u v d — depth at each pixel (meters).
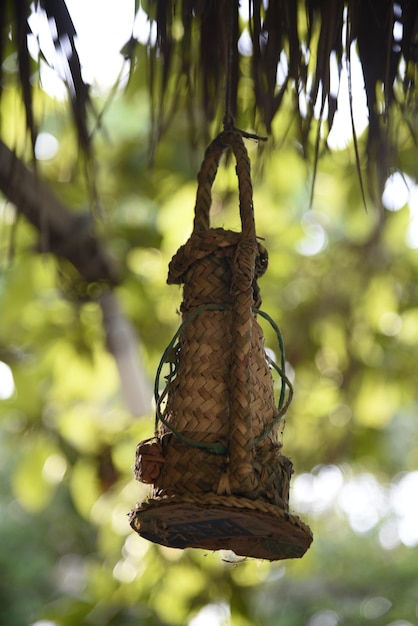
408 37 2.44
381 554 10.05
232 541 2.07
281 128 3.72
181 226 5.02
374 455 5.97
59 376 5.23
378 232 5.20
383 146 2.61
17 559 10.84
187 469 1.89
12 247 2.82
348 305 5.79
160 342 5.22
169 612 4.59
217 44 2.58
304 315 5.80
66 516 10.65
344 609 9.77
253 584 4.65
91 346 5.19
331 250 5.77
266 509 1.82
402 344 5.84
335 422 5.91
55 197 3.94
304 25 2.64
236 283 1.93
